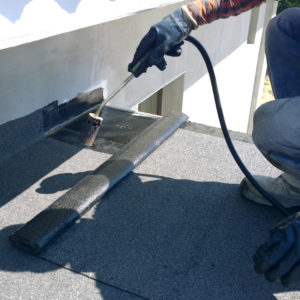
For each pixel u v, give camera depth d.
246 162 2.37
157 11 3.61
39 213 1.79
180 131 2.68
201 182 2.17
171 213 1.92
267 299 1.50
